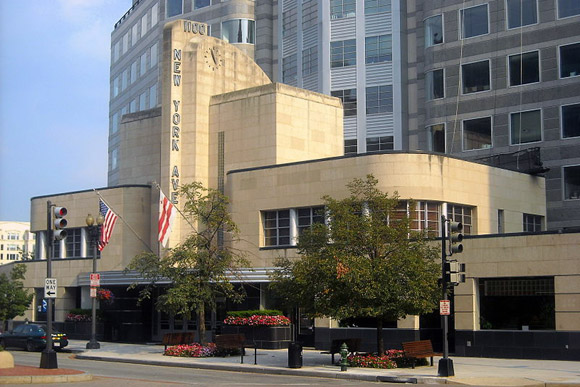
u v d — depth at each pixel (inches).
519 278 1318.9
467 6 2228.1
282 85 1736.0
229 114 1784.0
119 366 1239.5
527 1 2117.4
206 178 1788.9
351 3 2573.8
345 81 2551.7
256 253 1611.7
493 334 1321.4
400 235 1144.8
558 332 1256.8
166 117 1785.2
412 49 2485.2
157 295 1793.8
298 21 2736.2
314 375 1074.7
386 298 1090.7
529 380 971.3
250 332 1534.2
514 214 1690.5
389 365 1123.9
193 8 3056.1
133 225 1898.4
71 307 2037.4
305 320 1557.6
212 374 1101.1
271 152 1706.4
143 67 3294.8
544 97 2052.2
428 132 2266.2
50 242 1101.7
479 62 2186.3
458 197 1525.6
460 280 1051.3
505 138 2107.5
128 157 2057.1
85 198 2010.3
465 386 938.1
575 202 1971.0
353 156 1489.9
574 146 1989.4
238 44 2913.4
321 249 1175.0
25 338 1558.8
